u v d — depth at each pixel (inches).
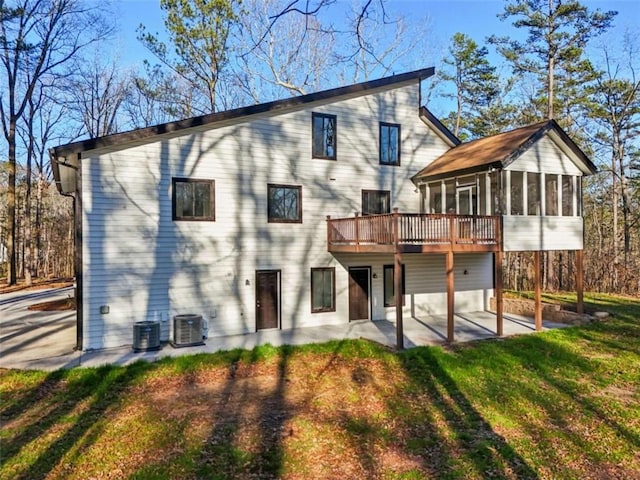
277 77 826.8
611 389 310.2
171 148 455.2
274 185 511.5
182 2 776.9
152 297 445.4
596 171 539.5
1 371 339.9
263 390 307.7
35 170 1160.2
